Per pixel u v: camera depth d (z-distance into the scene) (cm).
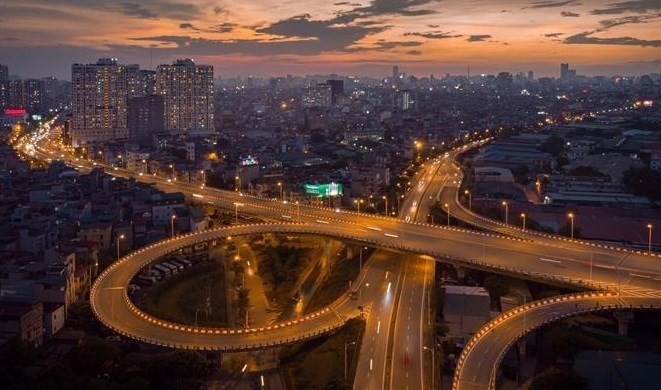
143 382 16750
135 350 19725
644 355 18662
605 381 17238
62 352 19362
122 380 17650
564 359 19175
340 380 17688
